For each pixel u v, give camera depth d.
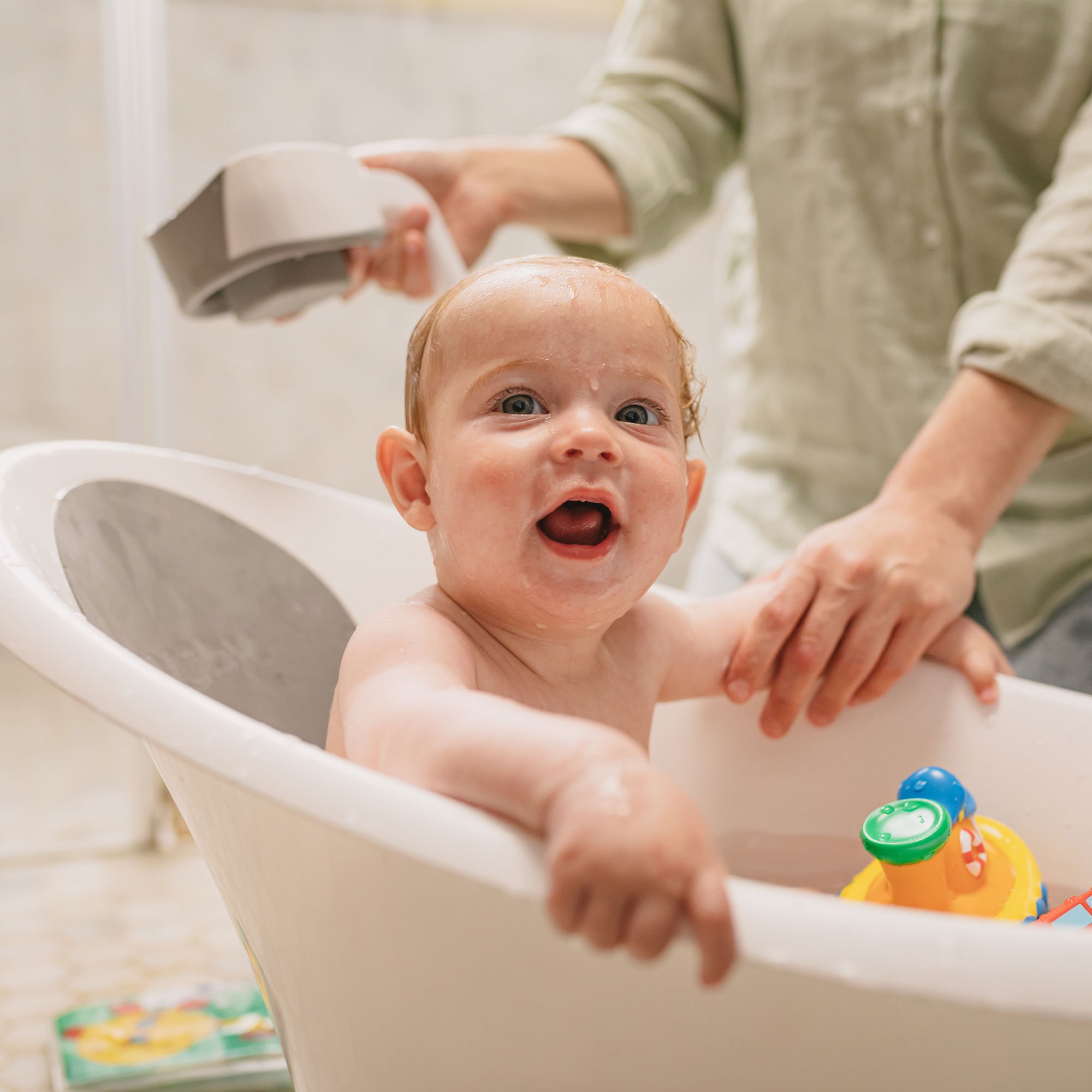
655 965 0.39
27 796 1.57
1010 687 0.77
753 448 1.17
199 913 1.30
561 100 2.01
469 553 0.60
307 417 1.98
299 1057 0.54
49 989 1.13
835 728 0.82
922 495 0.79
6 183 1.64
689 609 0.83
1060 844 0.73
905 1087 0.40
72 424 1.71
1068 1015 0.31
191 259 0.86
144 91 1.44
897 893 0.65
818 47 1.02
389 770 0.46
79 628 0.47
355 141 1.92
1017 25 0.94
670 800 0.35
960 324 0.83
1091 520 0.92
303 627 0.82
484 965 0.42
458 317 0.62
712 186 1.25
